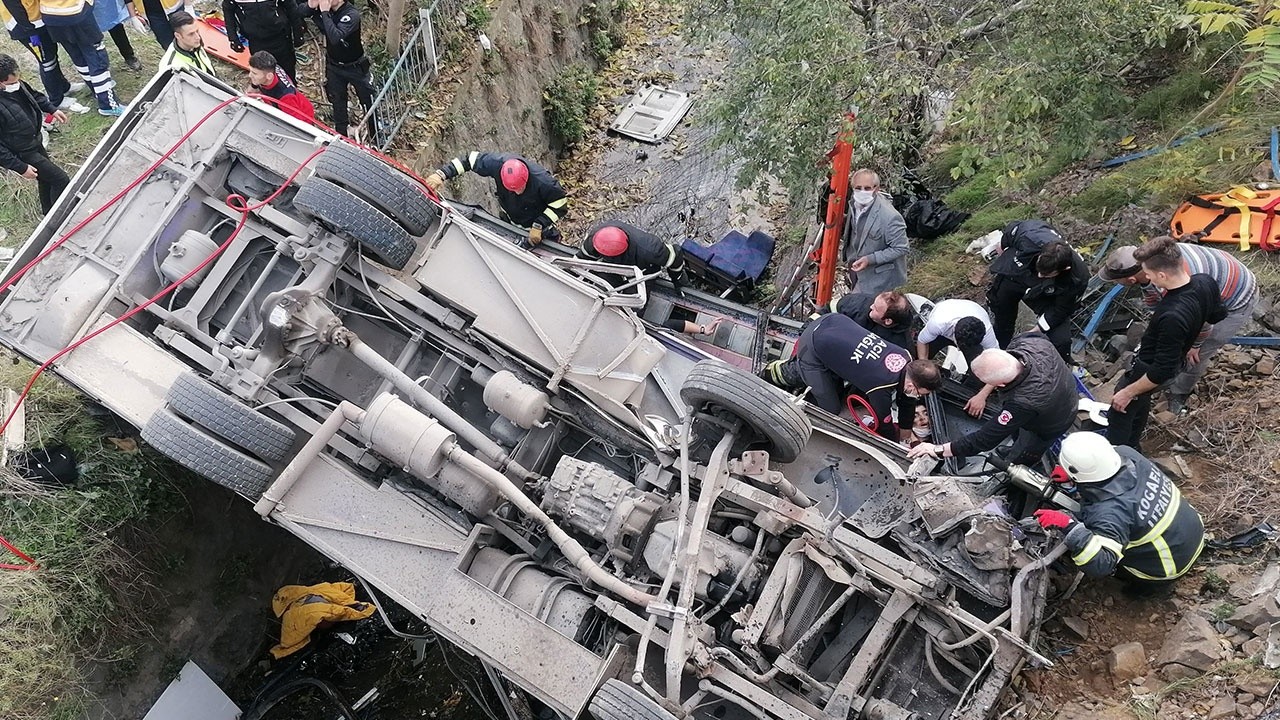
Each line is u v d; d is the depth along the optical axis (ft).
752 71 25.25
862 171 22.91
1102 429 18.81
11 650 18.61
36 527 20.13
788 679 15.89
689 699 15.01
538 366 18.48
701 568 16.07
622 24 48.32
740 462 16.81
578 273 19.95
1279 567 16.21
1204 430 19.33
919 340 20.58
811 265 28.09
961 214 28.19
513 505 17.62
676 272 24.57
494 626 15.89
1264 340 20.17
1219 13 24.16
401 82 31.63
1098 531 15.05
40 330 17.80
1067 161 27.76
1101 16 22.52
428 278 18.92
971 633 15.44
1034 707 15.83
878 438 18.10
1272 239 21.24
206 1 33.81
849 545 15.90
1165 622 16.55
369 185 17.95
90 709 19.70
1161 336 16.46
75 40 26.89
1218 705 14.76
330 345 18.31
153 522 21.86
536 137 38.88
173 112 19.67
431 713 23.27
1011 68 22.53
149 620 21.30
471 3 35.73
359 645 24.29
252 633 23.79
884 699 15.43
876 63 24.20
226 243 18.84
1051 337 20.07
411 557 16.78
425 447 16.21
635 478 18.19
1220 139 24.54
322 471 17.33
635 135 40.83
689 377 16.62
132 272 18.45
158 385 17.70
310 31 32.68
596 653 16.10
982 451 17.24
